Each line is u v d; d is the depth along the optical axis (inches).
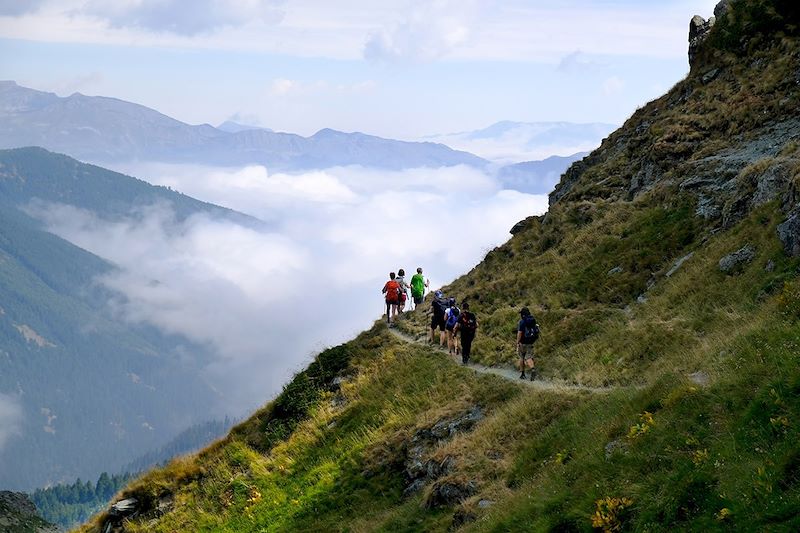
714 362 682.8
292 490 1145.4
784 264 879.7
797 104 1439.5
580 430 764.6
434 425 1059.9
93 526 1289.4
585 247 1435.8
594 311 1191.6
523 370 1079.6
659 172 1546.5
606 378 934.4
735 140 1471.5
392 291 1549.0
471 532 699.4
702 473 501.4
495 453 877.8
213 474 1272.1
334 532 970.7
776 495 434.0
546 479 689.0
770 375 551.2
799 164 1040.8
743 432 511.8
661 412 622.8
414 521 856.9
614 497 554.3
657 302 1089.4
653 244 1295.5
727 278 986.7
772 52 1649.9
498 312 1379.2
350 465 1120.2
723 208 1218.6
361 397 1299.2
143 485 1282.0
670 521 490.9
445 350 1321.4
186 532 1156.5
